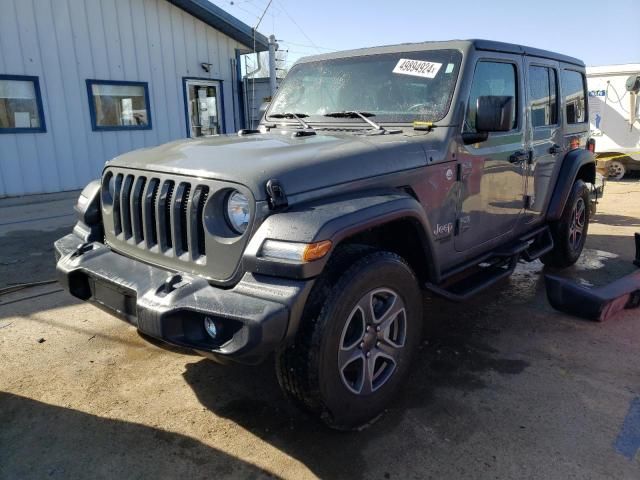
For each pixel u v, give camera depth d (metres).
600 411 2.83
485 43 3.52
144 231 2.74
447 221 3.26
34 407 2.88
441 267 3.33
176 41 12.54
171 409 2.86
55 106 10.71
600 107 12.52
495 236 3.88
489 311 4.28
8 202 9.73
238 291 2.24
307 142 2.91
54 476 2.35
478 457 2.46
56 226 7.55
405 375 2.88
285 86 4.14
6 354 3.48
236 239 2.32
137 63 11.89
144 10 11.82
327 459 2.46
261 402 2.93
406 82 3.47
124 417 2.79
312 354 2.29
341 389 2.45
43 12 10.30
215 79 13.57
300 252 2.16
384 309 2.68
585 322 4.06
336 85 3.77
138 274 2.59
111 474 2.36
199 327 2.31
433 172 3.08
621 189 11.18
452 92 3.26
